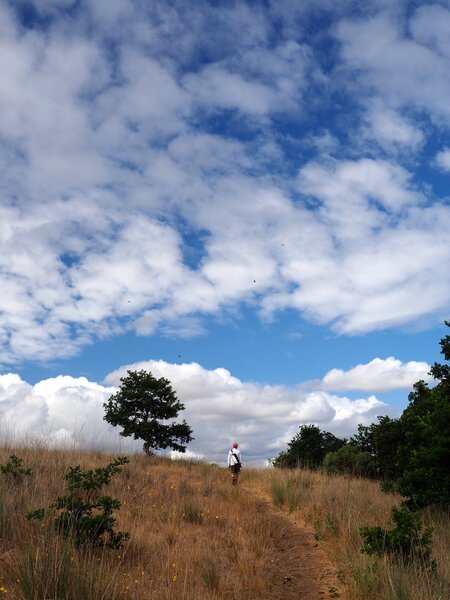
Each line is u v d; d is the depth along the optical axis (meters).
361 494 14.99
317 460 36.34
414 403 18.31
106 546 8.59
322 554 10.39
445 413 12.69
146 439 28.09
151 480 15.47
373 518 12.21
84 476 10.41
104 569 7.12
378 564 8.17
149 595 6.75
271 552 10.38
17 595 6.05
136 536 9.55
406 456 15.47
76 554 7.36
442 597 7.05
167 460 22.94
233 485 18.47
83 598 6.11
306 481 18.75
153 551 9.02
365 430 30.16
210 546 9.75
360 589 7.76
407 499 14.24
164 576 7.79
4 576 6.51
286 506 15.06
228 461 18.86
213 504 13.68
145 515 11.32
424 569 7.96
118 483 13.70
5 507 8.63
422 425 13.74
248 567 8.80
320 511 13.52
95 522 8.45
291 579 8.90
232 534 11.02
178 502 12.70
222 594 7.53
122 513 11.12
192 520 11.79
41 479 11.21
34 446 14.98
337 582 8.66
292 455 36.38
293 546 11.05
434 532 10.71
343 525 11.42
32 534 7.76
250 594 7.82
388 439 23.03
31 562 6.44
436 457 12.38
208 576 7.98
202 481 17.22
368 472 26.25
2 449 14.14
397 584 7.35
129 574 7.41
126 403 28.58
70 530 7.90
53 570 6.39
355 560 8.91
